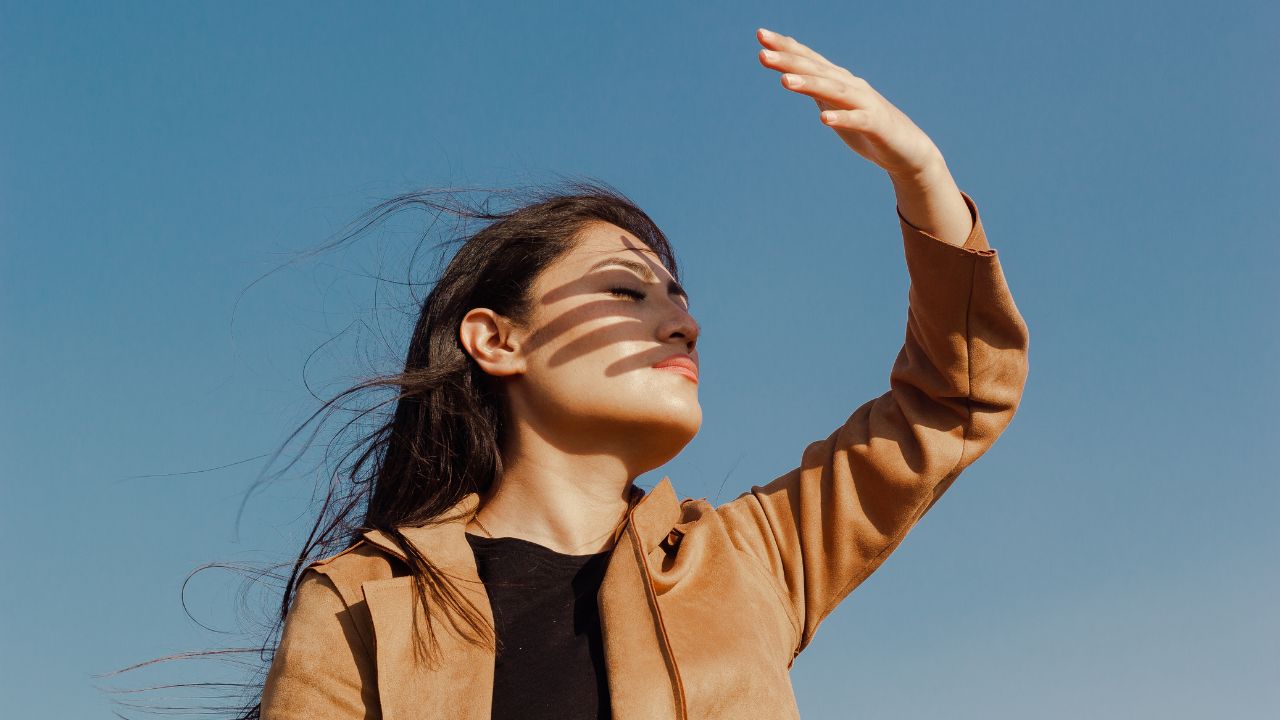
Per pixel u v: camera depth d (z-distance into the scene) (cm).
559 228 382
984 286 343
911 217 346
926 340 355
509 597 318
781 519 358
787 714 306
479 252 388
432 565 317
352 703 303
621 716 289
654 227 423
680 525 346
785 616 343
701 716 293
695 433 348
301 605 321
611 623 305
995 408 356
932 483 349
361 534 342
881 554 352
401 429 387
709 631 309
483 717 290
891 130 328
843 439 366
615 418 341
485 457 361
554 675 302
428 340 391
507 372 360
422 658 300
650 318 356
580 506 346
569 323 354
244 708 387
